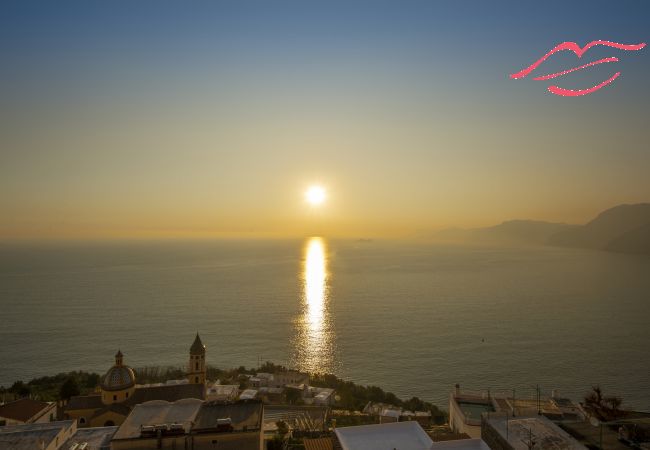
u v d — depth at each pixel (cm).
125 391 9825
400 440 5853
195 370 11506
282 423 10956
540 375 18825
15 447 6431
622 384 17712
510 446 5025
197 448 6512
